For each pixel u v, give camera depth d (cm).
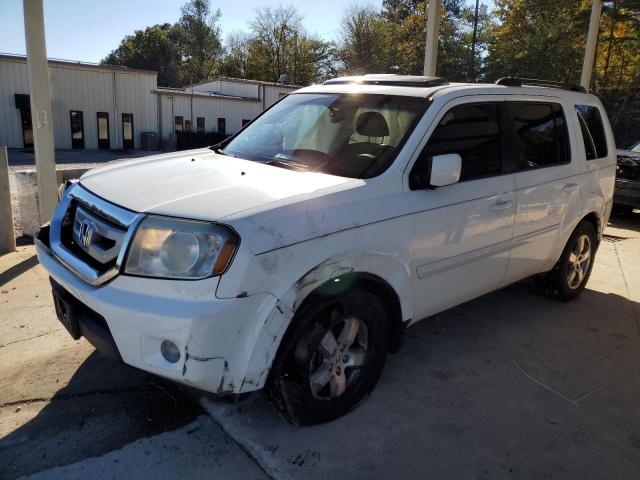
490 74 3494
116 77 3266
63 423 291
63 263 288
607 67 2655
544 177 421
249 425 297
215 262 236
